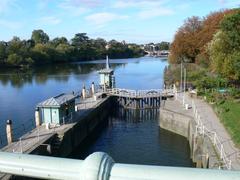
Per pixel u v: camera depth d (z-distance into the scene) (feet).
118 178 11.00
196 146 103.76
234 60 134.00
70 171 11.46
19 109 188.03
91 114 146.61
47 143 100.22
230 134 99.09
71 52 582.35
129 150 124.57
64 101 121.90
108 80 203.10
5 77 355.77
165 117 147.13
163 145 128.77
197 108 139.44
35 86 283.18
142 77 336.49
